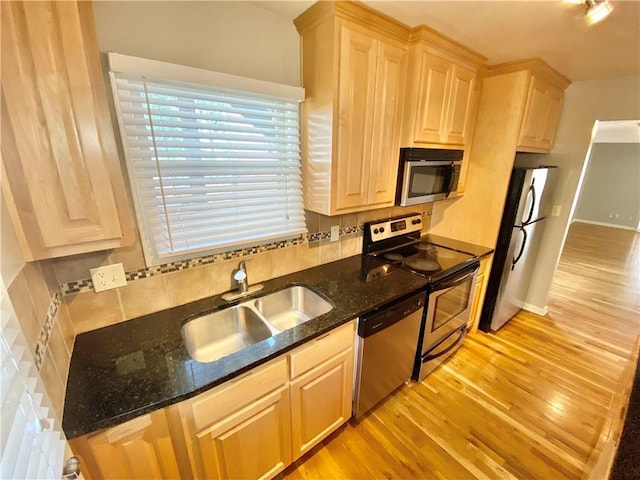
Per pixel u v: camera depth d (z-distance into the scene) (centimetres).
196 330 141
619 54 176
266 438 127
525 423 179
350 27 134
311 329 129
